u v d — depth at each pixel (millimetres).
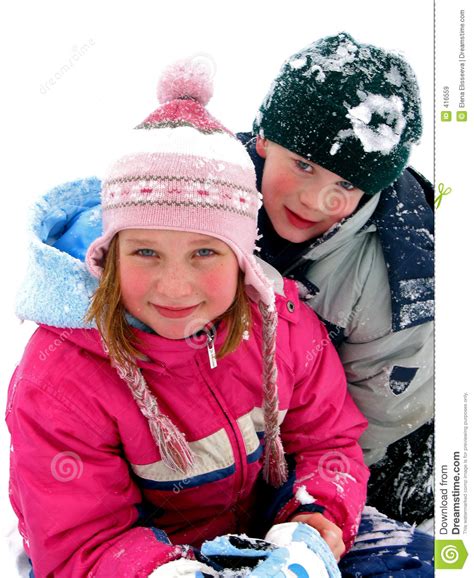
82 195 1051
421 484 1291
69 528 895
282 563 820
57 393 909
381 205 1144
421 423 1271
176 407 976
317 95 998
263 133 1083
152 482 986
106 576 854
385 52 1021
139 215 818
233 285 884
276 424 1015
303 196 1061
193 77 938
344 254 1170
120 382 935
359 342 1214
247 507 1114
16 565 1146
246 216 878
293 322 1091
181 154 835
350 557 1054
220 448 990
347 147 1008
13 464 940
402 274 1141
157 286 838
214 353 947
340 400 1141
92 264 887
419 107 1048
